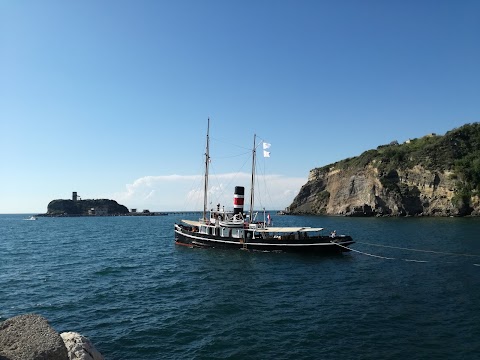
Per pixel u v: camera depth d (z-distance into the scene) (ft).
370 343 60.70
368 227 333.21
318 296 92.22
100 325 69.46
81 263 145.07
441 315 74.84
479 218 423.23
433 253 161.27
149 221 653.30
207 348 58.44
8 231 365.81
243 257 157.99
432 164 518.78
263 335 64.34
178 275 120.47
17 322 36.14
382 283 105.60
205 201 209.97
